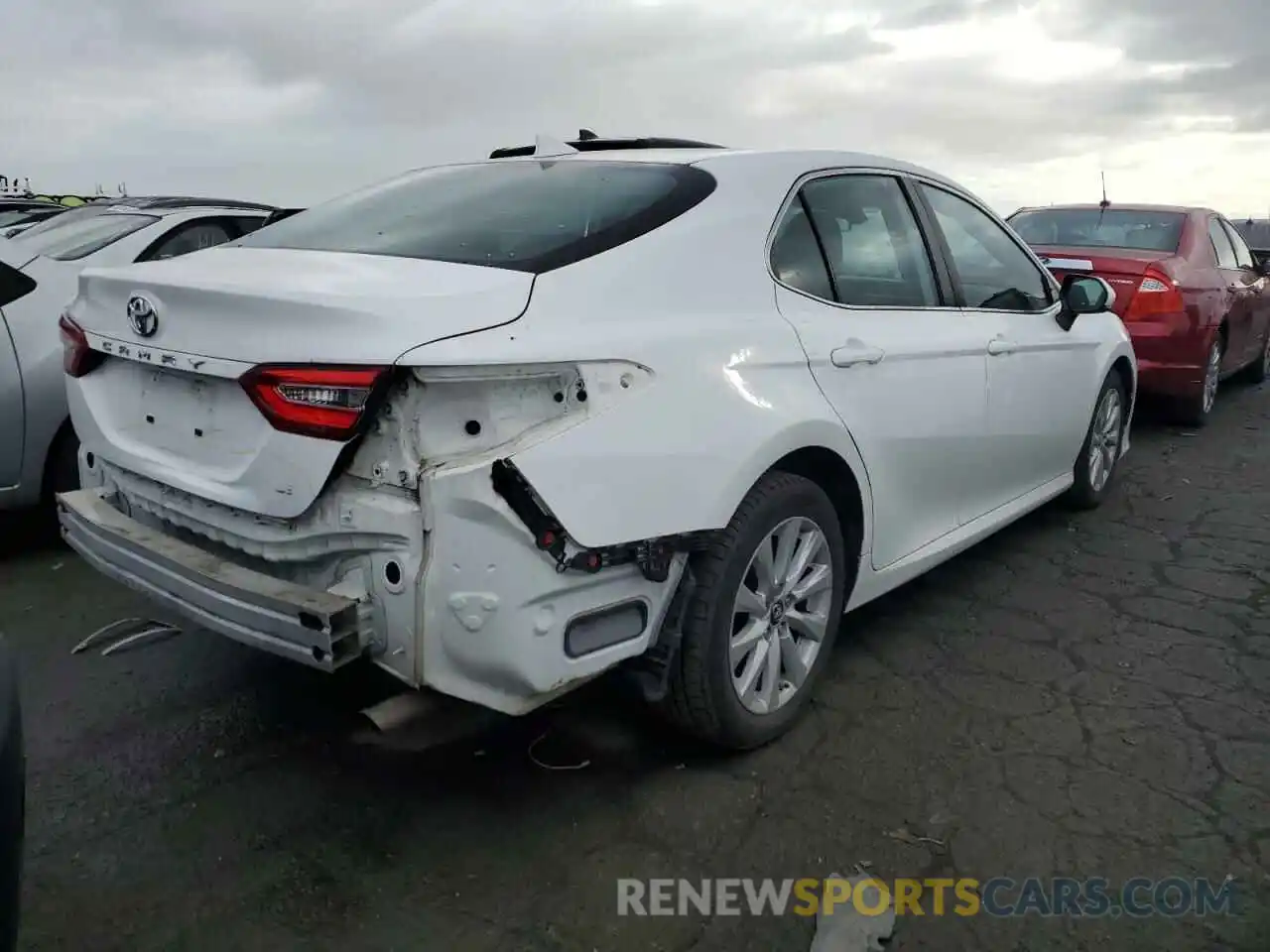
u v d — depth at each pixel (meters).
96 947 2.27
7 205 11.45
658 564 2.56
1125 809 2.84
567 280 2.57
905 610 4.19
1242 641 3.94
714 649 2.79
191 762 2.99
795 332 3.04
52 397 4.43
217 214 6.23
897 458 3.47
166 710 3.28
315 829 2.69
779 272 3.13
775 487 2.91
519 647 2.34
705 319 2.81
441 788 2.88
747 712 2.96
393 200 3.36
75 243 5.61
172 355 2.60
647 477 2.50
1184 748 3.16
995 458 4.19
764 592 2.96
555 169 3.29
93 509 3.02
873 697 3.45
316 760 3.01
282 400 2.37
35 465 4.46
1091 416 5.10
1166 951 2.32
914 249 3.82
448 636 2.33
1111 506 5.67
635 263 2.72
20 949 2.25
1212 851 2.67
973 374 3.88
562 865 2.57
